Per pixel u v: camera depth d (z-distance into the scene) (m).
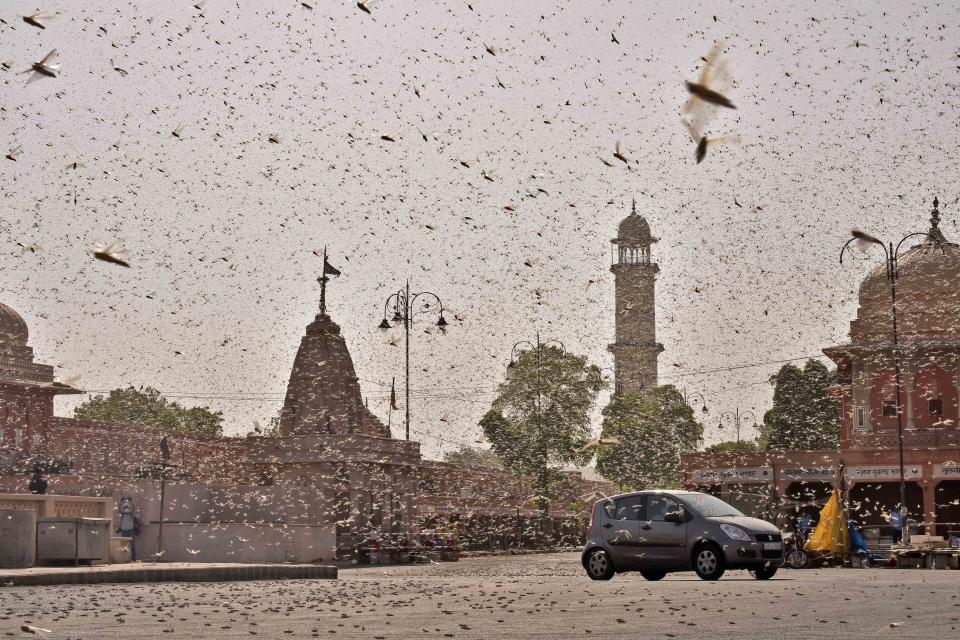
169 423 96.19
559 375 81.06
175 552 44.72
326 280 57.28
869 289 65.00
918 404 61.66
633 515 25.67
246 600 18.72
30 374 55.69
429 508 67.06
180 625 13.54
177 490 47.53
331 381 55.81
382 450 55.00
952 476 58.62
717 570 24.25
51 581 23.94
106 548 31.61
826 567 34.94
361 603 17.83
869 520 62.59
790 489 63.91
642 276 147.38
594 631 12.44
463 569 38.12
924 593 19.36
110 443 57.97
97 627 13.23
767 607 16.03
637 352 144.75
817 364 94.38
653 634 11.99
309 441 53.12
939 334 62.19
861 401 62.62
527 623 13.66
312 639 11.73
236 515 50.47
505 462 80.69
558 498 85.62
